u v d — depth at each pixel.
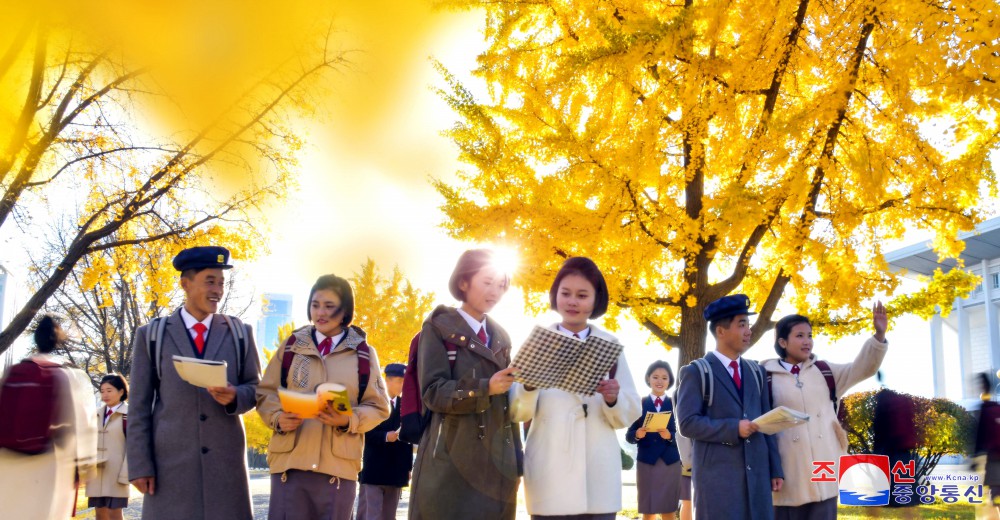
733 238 7.30
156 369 4.35
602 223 7.63
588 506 3.85
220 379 4.00
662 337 8.83
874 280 7.93
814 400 5.31
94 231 11.78
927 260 25.30
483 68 8.16
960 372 29.17
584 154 7.52
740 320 4.86
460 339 3.81
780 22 7.56
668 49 7.16
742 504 4.49
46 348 5.14
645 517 8.28
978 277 8.33
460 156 7.73
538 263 7.67
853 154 7.91
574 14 8.20
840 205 7.95
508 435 3.82
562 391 3.96
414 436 3.90
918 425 9.70
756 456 4.55
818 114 7.39
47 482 4.85
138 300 19.08
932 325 30.55
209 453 4.26
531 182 7.76
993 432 7.51
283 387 4.57
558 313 4.20
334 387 3.99
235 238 12.34
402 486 7.19
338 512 4.53
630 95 7.87
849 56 7.69
